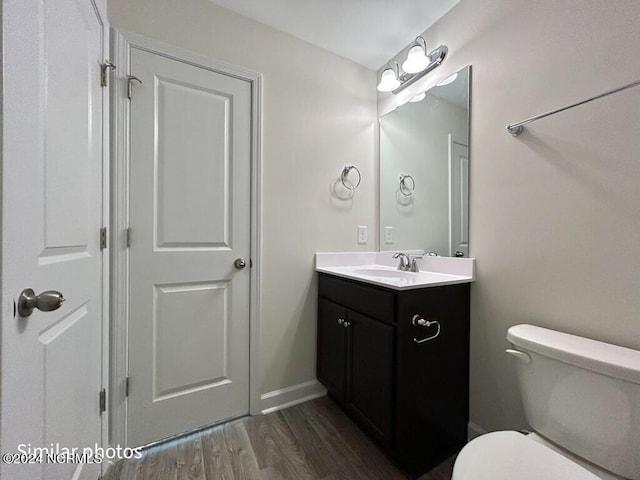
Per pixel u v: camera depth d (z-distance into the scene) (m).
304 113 1.74
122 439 1.25
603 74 0.95
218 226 1.48
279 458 1.26
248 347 1.57
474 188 1.38
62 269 0.80
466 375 1.38
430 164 1.62
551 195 1.09
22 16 0.60
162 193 1.34
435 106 1.60
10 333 0.55
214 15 1.46
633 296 0.89
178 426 1.39
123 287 1.24
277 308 1.66
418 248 1.71
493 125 1.30
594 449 0.79
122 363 1.25
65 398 0.83
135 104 1.27
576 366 0.82
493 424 1.28
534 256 1.14
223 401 1.50
